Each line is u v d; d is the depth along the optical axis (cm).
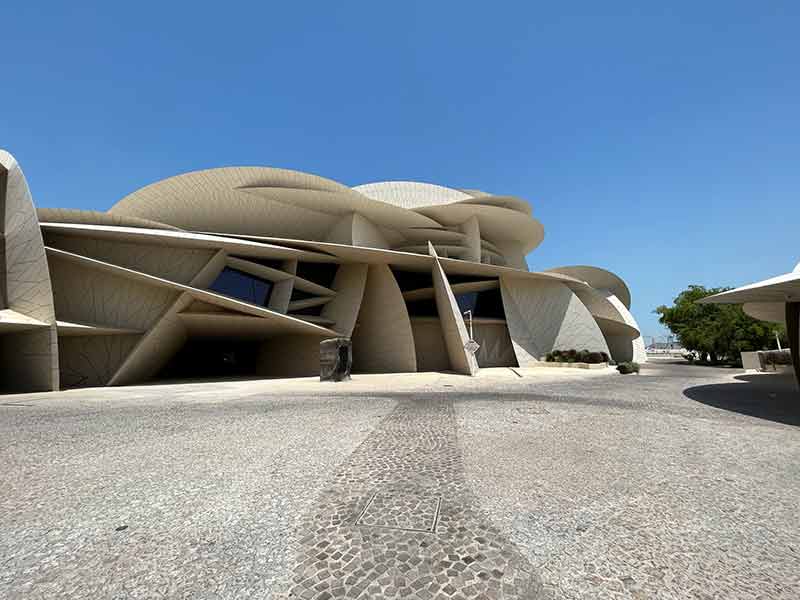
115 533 314
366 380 1866
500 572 256
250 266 2223
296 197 2528
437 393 1277
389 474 454
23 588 241
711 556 274
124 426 750
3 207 1634
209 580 249
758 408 905
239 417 842
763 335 2962
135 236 1830
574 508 357
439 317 2898
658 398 1087
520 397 1139
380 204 2670
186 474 460
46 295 1536
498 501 374
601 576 251
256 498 385
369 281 2738
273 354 2620
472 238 3228
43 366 1509
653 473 452
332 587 240
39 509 362
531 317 2981
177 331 2033
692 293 3756
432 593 234
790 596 228
